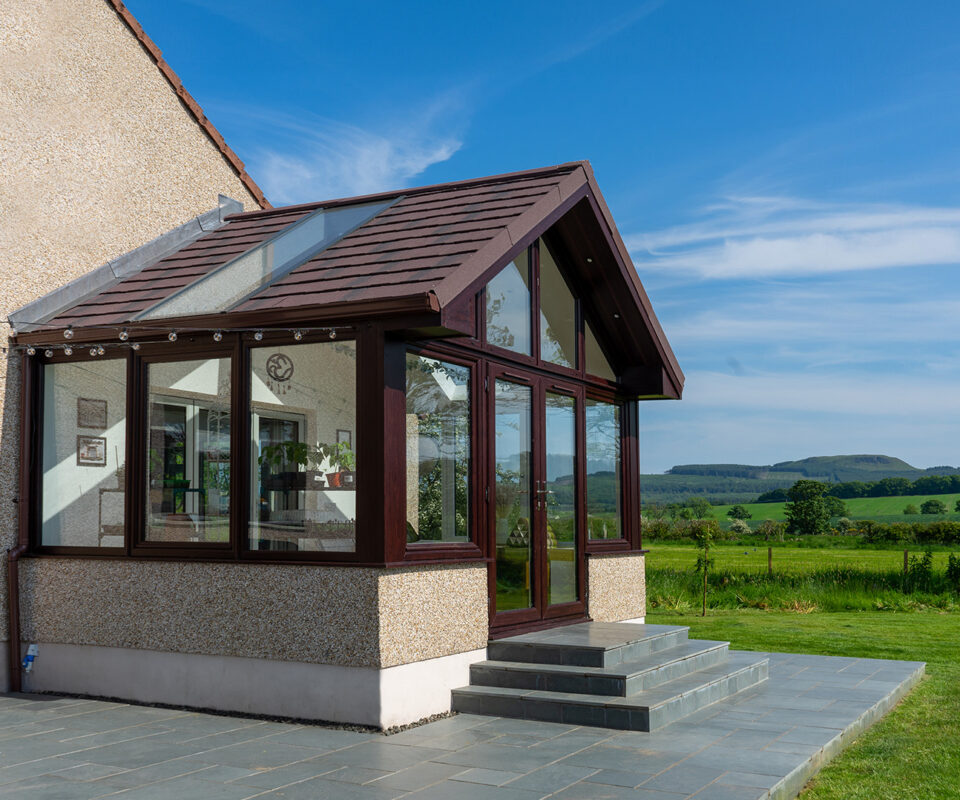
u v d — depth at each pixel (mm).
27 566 9414
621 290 11188
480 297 9273
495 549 9211
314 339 8047
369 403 7734
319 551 7898
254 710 8055
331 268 8695
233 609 8211
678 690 8133
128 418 8984
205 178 12656
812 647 13133
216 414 8547
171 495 8758
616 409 12297
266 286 8641
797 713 8141
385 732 7406
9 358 9500
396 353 7914
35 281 10008
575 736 7258
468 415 9062
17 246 9828
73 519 9344
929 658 12258
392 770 6270
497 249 8344
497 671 8398
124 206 11297
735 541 42156
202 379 8664
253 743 7055
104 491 9172
